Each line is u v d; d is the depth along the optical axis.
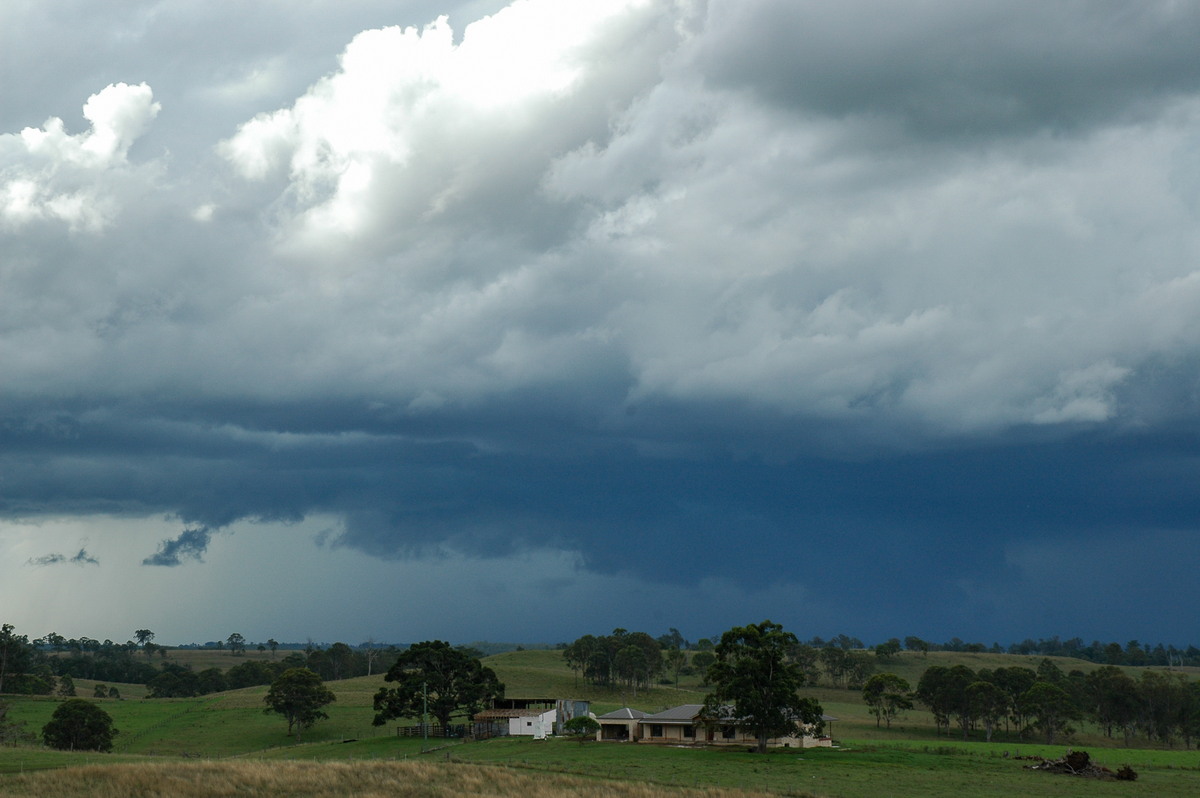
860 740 152.12
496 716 134.50
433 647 143.25
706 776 88.19
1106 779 95.81
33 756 82.62
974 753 115.88
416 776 76.50
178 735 162.00
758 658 118.00
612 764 96.81
